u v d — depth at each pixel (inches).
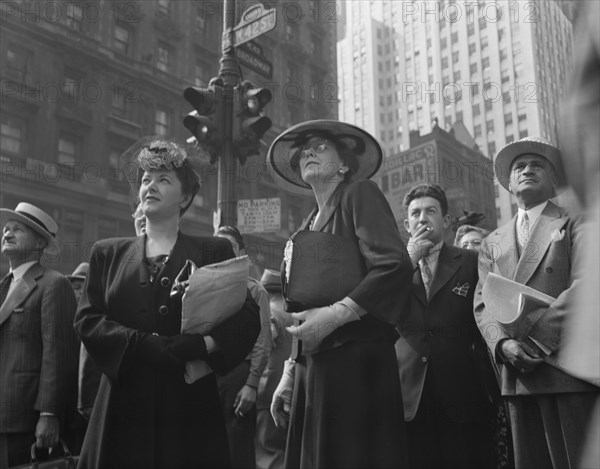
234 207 189.0
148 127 839.7
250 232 194.4
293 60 894.4
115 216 768.9
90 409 106.7
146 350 66.3
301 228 80.5
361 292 64.1
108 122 786.8
